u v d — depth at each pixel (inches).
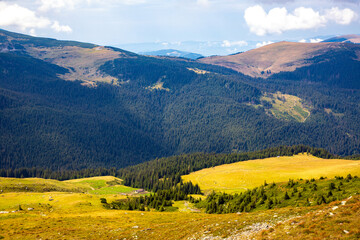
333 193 2591.0
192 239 1555.1
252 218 1728.6
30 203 3863.2
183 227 1915.6
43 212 3331.7
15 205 3801.7
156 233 1913.1
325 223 1225.4
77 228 2319.1
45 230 2261.3
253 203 3223.4
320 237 1118.4
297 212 1643.7
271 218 1624.0
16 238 2027.6
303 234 1188.5
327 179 3348.9
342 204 1465.3
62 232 2170.3
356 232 1063.6
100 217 2893.7
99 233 2132.1
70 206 3752.5
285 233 1254.9
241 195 3880.4
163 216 2965.1
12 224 2482.8
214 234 1537.9
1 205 3814.0
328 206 1530.5
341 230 1120.8
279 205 2842.0
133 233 2021.4
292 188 3368.6
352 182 2758.4
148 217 2898.6
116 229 2241.6
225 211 3415.4
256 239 1286.9
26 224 2481.5
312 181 3462.1
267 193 3528.5
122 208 4244.6
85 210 3521.2
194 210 4345.5
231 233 1485.0
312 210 1601.9
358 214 1221.1
